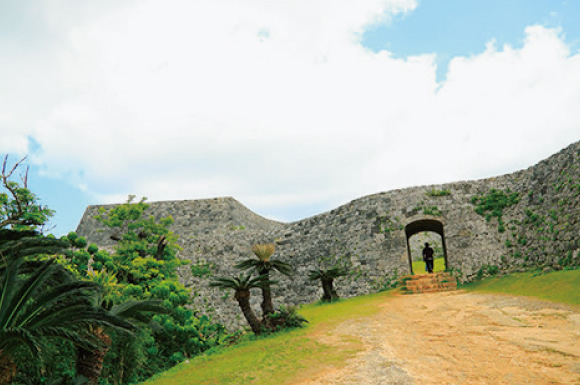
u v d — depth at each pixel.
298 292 24.31
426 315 12.16
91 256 18.67
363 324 11.62
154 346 16.31
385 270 21.59
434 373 6.71
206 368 9.40
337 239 24.12
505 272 18.31
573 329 8.37
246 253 27.45
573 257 14.72
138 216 24.09
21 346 8.14
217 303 26.05
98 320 7.98
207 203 39.22
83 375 9.73
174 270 25.48
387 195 23.16
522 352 7.33
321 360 8.20
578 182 15.71
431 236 34.69
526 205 18.77
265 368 8.16
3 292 7.48
